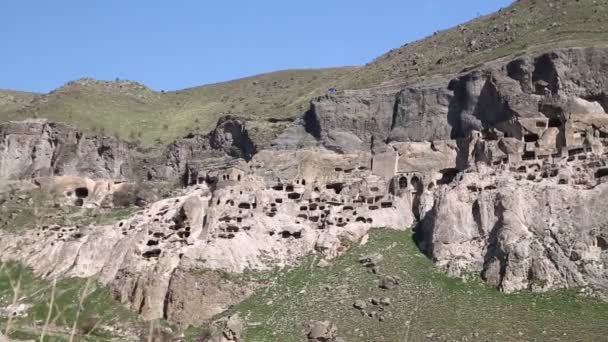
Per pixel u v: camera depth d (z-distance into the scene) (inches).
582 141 2861.7
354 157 3400.6
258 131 3757.4
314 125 3577.8
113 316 2741.1
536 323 2219.5
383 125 3464.6
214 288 2746.1
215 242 2928.2
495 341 2143.2
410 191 3139.8
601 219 2524.6
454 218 2773.1
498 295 2433.6
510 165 2876.5
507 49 3740.2
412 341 2215.8
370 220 3061.0
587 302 2295.8
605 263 2422.5
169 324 2674.7
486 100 3152.1
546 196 2674.7
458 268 2625.5
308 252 2950.3
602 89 2906.0
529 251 2514.8
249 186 3233.3
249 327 2481.5
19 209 3654.0
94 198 3868.1
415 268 2696.9
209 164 3860.7
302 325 2433.6
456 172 3139.8
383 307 2464.3
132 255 3011.8
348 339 2294.5
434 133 3292.3
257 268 2876.5
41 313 2333.9
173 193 3663.9
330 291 2630.4
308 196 3213.6
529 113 2987.2
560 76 2967.5
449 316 2342.5
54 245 3280.0
